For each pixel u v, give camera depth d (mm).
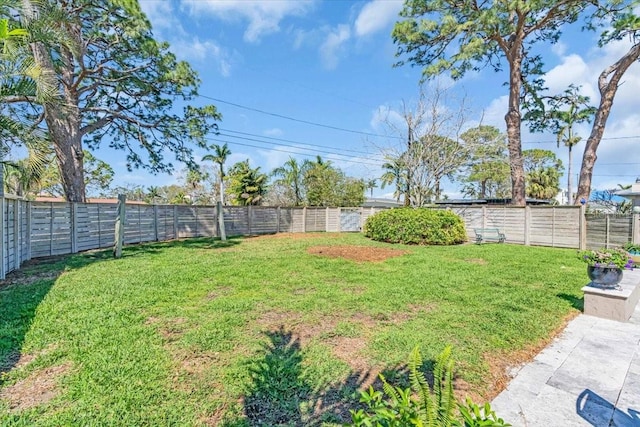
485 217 12703
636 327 3740
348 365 2793
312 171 22297
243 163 22688
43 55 7242
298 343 3213
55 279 5699
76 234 9141
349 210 17734
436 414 1326
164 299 4547
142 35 9984
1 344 3049
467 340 3268
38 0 5633
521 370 2789
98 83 10953
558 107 15000
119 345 3076
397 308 4250
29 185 6316
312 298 4652
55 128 9430
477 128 13930
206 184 28484
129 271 6383
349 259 8055
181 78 11305
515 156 13414
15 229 6609
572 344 3307
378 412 1334
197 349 3039
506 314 4004
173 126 12625
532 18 12719
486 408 1297
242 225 15188
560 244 10711
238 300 4516
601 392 2457
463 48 12703
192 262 7480
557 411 2225
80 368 2670
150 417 2096
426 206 14242
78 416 2082
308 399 2322
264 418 2117
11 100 5555
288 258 8125
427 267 7008
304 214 17500
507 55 13477
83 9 9219
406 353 2984
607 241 9609
